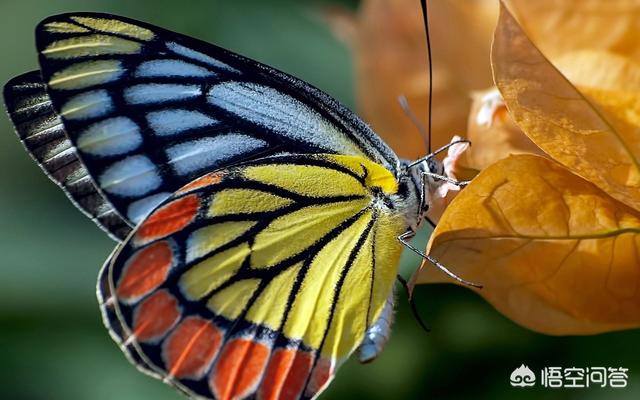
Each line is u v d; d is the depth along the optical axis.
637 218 0.40
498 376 0.43
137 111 0.42
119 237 0.42
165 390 0.45
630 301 0.40
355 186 0.42
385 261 0.42
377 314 0.42
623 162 0.39
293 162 0.42
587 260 0.40
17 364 0.45
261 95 0.42
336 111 0.42
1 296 0.46
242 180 0.42
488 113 0.41
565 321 0.40
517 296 0.40
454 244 0.40
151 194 0.42
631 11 0.40
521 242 0.40
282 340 0.42
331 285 0.42
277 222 0.42
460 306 0.44
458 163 0.41
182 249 0.42
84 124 0.42
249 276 0.42
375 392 0.44
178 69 0.42
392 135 0.42
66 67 0.41
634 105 0.39
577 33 0.40
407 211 0.42
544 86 0.39
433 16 0.42
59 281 0.46
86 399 0.45
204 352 0.42
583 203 0.40
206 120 0.42
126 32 0.42
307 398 0.42
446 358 0.44
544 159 0.40
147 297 0.41
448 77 0.42
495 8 0.41
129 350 0.41
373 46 0.42
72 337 0.46
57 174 0.42
